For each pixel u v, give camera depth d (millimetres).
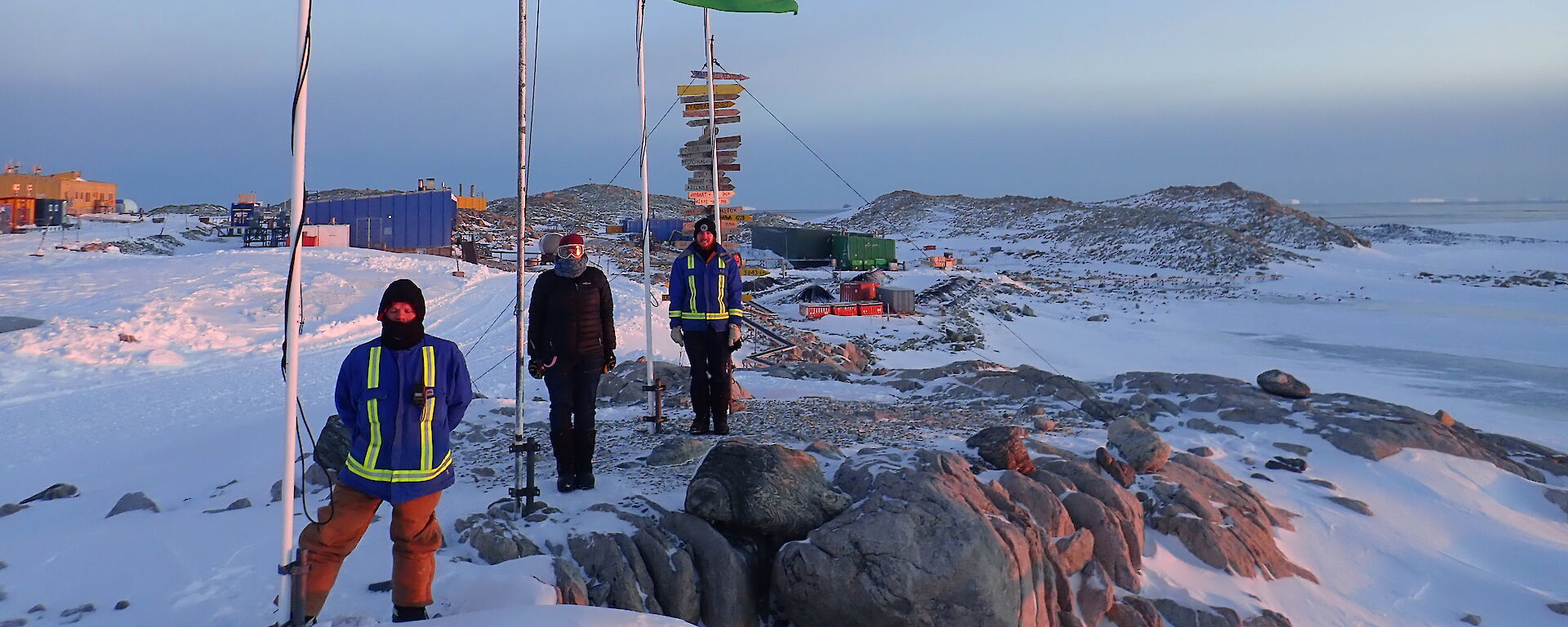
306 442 9211
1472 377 24891
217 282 30578
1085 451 8406
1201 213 98625
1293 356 29578
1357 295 52250
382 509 6086
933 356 28672
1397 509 8539
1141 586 6500
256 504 6602
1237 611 6367
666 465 7164
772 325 29750
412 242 48406
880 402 12078
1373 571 7445
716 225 9641
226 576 4957
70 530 6129
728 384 8430
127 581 4914
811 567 5340
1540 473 9867
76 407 15578
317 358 21516
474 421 9148
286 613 3887
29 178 59844
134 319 23781
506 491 6453
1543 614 6953
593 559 5172
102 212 65250
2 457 11320
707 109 9734
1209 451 9406
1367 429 10047
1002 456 7281
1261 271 65375
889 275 53062
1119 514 6930
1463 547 8023
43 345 20750
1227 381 12422
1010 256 84750
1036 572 5887
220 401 15906
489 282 35156
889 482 5934
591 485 6414
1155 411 11391
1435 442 9914
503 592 4559
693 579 5273
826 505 5828
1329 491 8727
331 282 32125
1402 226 100188
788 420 9617
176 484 7746
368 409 4059
